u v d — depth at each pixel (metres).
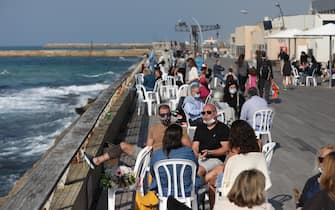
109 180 6.01
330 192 4.07
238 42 67.06
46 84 52.53
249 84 16.56
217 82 23.08
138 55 152.88
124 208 6.95
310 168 9.17
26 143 19.16
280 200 7.37
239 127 5.92
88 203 6.89
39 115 26.75
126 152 7.57
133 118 15.28
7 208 3.93
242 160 5.70
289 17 47.34
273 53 48.84
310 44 41.50
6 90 44.56
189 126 11.65
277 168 9.18
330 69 24.58
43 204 4.09
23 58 140.25
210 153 7.22
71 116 26.16
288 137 12.13
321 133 12.68
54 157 5.49
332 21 43.56
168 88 18.50
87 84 51.59
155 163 6.04
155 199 6.12
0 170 15.11
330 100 19.47
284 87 23.69
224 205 4.31
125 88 17.34
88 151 7.77
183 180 6.03
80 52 153.00
